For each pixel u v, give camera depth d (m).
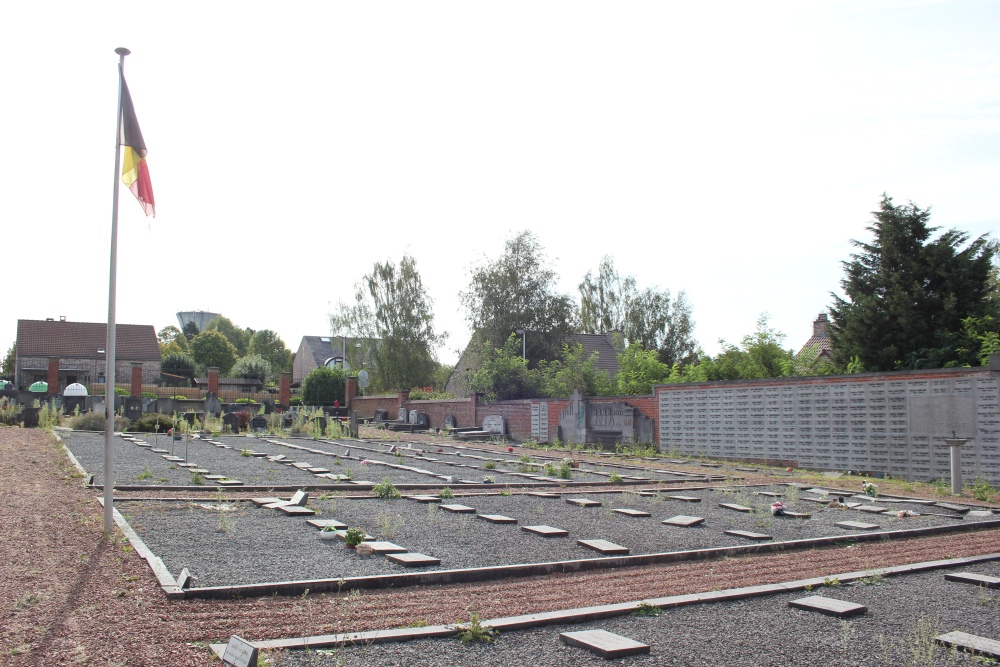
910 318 22.09
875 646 5.36
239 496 12.06
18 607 5.54
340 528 9.16
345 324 54.38
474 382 34.50
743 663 4.99
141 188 8.98
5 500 10.12
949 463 16.91
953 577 7.50
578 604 6.31
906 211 23.41
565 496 13.48
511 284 45.44
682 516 11.05
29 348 59.06
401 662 4.86
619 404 26.25
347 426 32.66
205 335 89.12
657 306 62.84
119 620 5.39
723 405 22.64
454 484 14.55
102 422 27.47
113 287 8.41
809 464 20.06
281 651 4.95
